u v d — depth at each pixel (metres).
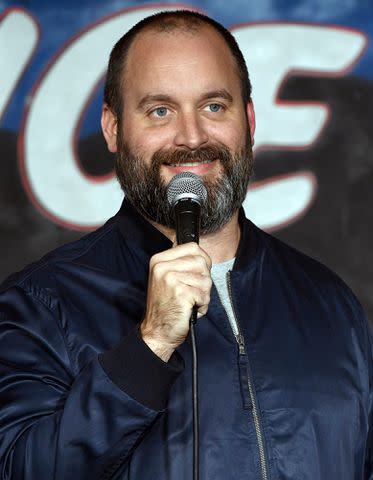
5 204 7.98
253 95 8.08
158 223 4.65
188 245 3.76
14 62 8.05
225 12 8.11
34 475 4.03
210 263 3.79
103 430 3.94
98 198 8.02
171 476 4.17
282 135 8.07
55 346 4.38
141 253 4.64
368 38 8.12
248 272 4.68
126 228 4.74
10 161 7.99
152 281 3.79
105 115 5.00
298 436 4.32
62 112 8.05
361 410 4.56
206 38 4.66
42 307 4.45
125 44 4.78
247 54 8.10
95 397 3.93
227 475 4.18
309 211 8.03
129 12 8.10
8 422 4.20
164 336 3.86
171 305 3.77
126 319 4.47
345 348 4.66
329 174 8.05
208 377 4.32
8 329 4.45
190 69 4.55
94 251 4.69
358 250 8.01
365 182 8.04
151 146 4.52
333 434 4.40
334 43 8.13
